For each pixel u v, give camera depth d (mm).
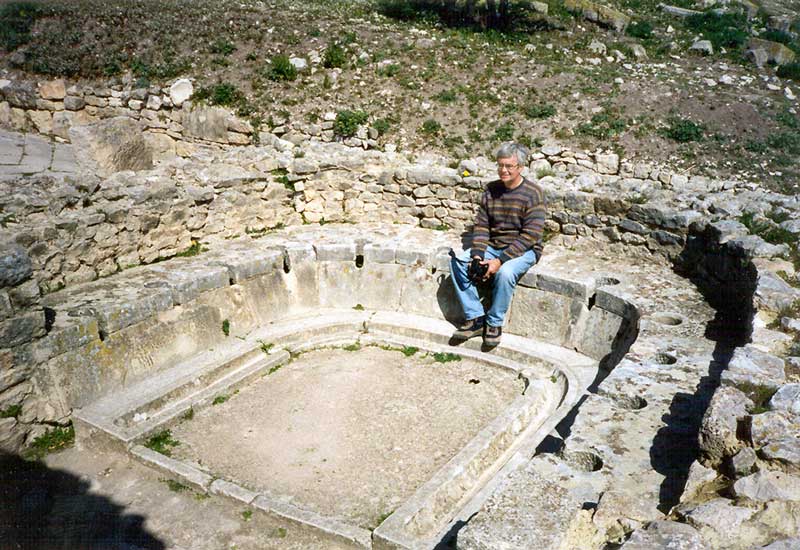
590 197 6148
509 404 4941
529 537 2410
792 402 2924
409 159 8109
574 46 13750
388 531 3393
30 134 12219
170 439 4469
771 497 2457
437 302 6059
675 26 15906
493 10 14688
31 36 13078
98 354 4641
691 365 4023
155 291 5094
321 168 7031
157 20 13562
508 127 10469
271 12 14297
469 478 3977
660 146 10039
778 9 17734
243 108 11211
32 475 4113
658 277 5551
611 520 2629
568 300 5496
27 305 4176
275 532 3598
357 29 13320
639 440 3273
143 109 11688
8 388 4148
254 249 6156
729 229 5156
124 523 3670
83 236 5281
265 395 5047
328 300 6320
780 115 10672
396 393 5090
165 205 5855
